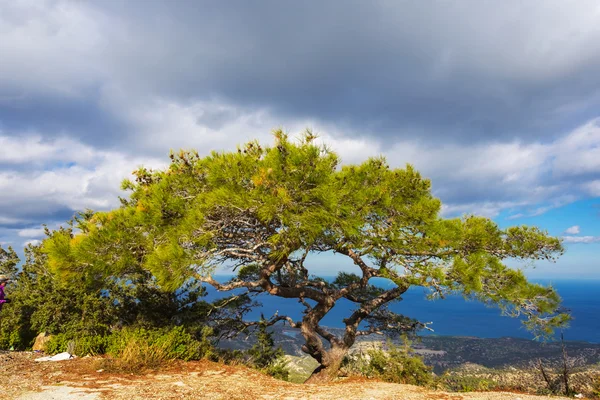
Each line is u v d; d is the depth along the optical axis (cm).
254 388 690
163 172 949
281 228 812
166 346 901
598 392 698
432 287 888
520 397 625
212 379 746
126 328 979
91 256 746
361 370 1041
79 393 584
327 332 1130
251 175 809
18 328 1191
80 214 1286
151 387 642
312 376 1077
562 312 885
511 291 897
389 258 920
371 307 1146
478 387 805
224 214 834
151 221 803
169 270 723
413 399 608
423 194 996
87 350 922
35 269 1264
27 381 652
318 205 794
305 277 1197
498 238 976
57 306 1045
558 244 924
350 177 916
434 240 884
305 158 757
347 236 867
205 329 1088
